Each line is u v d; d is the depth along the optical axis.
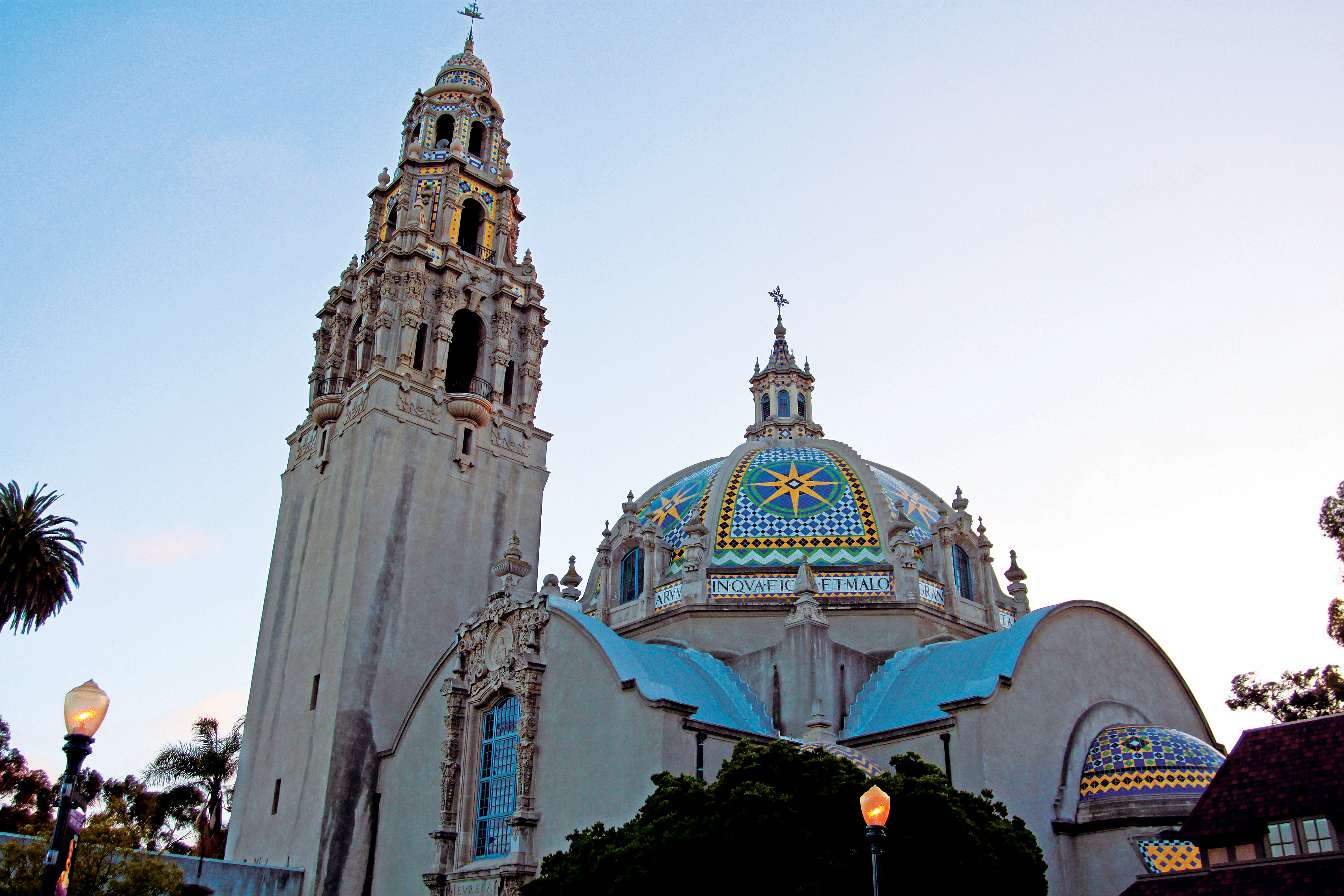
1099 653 39.84
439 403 54.59
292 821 45.59
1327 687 47.16
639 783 33.09
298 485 56.81
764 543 45.78
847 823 24.44
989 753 32.91
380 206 63.25
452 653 44.53
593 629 38.00
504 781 39.50
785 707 39.16
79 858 31.64
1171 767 33.59
